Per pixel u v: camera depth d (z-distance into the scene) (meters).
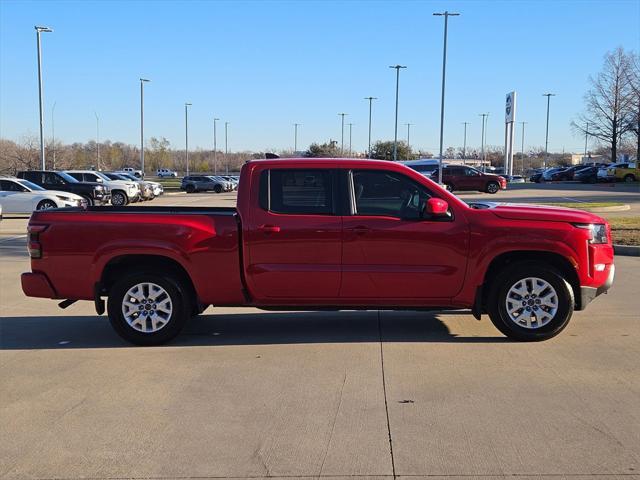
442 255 6.25
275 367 5.73
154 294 6.47
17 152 54.94
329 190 6.36
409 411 4.64
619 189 41.19
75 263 6.44
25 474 3.76
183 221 6.38
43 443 4.18
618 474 3.66
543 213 6.31
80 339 6.86
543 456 3.90
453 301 6.36
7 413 4.71
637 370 5.55
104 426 4.45
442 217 6.27
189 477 3.70
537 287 6.36
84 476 3.72
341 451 4.00
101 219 6.42
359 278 6.29
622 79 64.00
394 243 6.25
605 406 4.71
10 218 23.92
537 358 5.91
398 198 6.37
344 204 6.33
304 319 7.66
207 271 6.36
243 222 6.32
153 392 5.12
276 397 4.97
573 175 57.81
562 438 4.15
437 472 3.71
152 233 6.34
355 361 5.88
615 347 6.26
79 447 4.12
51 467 3.84
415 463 3.83
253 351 6.27
